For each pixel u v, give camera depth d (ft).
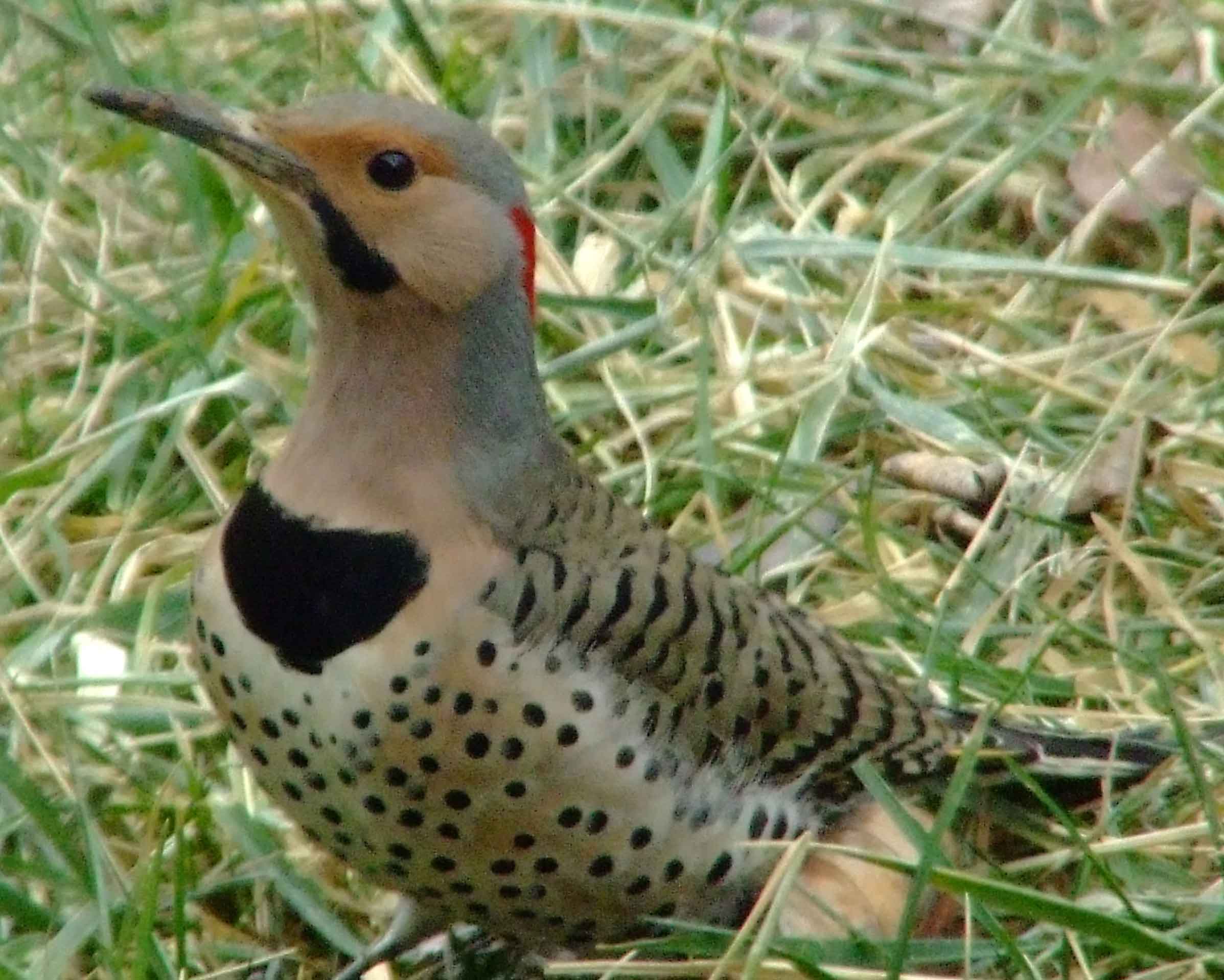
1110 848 29.37
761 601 28.45
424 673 24.52
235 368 37.17
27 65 44.14
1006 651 34.01
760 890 27.89
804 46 44.04
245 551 25.07
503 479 25.43
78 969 29.01
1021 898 26.25
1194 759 28.58
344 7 45.50
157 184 41.42
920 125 42.45
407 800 25.11
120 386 36.96
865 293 38.06
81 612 33.06
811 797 28.63
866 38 45.16
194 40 44.88
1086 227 40.91
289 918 29.99
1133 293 39.78
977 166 42.42
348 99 25.63
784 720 27.66
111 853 29.50
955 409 38.17
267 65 43.96
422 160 25.07
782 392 38.11
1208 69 43.39
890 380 38.55
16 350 38.06
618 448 37.22
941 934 29.19
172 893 29.19
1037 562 35.01
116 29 44.62
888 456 37.37
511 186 25.88
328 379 25.45
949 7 45.80
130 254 40.11
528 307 26.05
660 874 26.68
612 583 25.62
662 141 42.65
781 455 34.63
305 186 25.22
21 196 40.45
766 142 41.63
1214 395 37.35
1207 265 40.29
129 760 30.91
